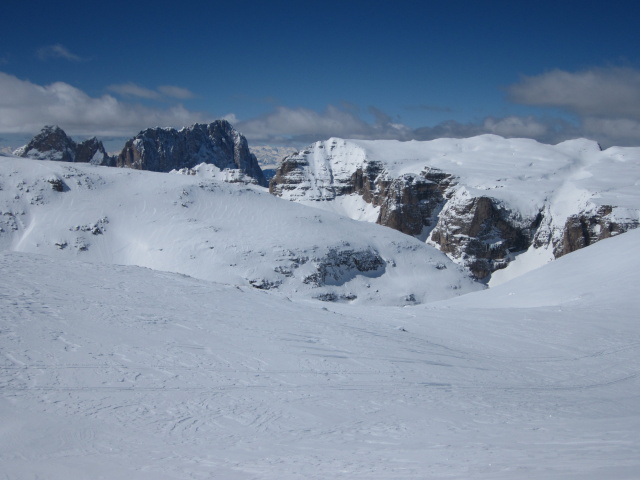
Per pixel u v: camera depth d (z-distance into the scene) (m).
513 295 59.00
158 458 12.10
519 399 20.53
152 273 39.66
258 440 13.88
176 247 112.50
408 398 19.23
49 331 22.66
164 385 18.61
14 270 33.81
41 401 16.11
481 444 12.53
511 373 25.66
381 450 12.53
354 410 17.38
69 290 30.55
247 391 18.77
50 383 17.64
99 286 32.78
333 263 119.06
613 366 28.02
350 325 32.34
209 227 120.94
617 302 45.19
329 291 110.25
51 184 127.81
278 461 11.59
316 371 21.94
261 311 32.81
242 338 25.72
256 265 109.25
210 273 104.31
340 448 12.92
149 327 25.36
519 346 31.92
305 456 12.06
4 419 14.57
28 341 21.17
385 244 137.00
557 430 14.23
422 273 130.75
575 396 21.95
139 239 116.81
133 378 18.95
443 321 38.12
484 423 15.95
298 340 26.59
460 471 9.32
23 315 24.20
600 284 52.38
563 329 36.19
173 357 21.75
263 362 22.45
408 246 139.38
